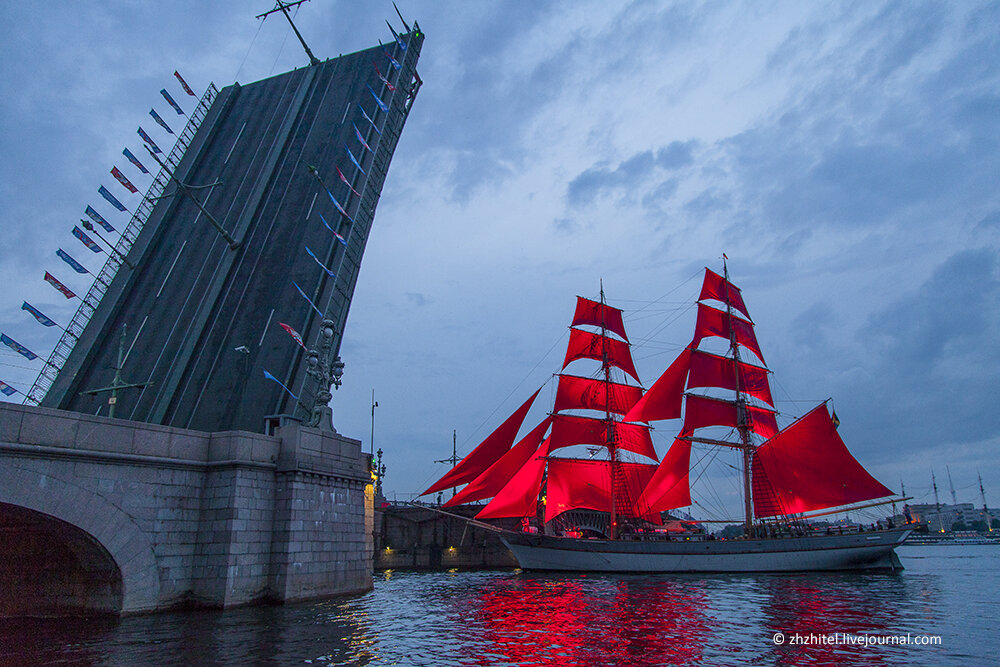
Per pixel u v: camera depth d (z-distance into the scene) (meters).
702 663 16.19
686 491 59.78
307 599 26.89
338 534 29.86
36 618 23.44
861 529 55.00
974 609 27.17
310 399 38.66
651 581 44.91
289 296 42.28
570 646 18.44
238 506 24.73
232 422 38.25
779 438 57.44
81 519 20.95
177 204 51.62
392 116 53.56
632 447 63.84
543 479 64.12
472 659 16.42
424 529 79.19
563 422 63.22
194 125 56.69
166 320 44.81
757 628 21.98
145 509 23.00
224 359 40.97
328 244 43.56
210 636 18.67
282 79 58.22
